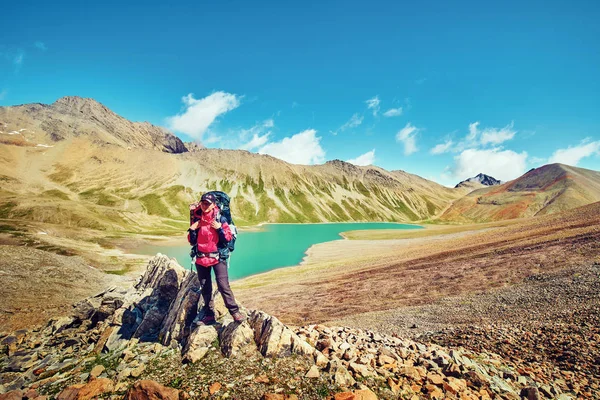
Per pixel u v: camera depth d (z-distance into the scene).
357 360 7.38
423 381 6.77
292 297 39.50
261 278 60.97
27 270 35.94
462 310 22.64
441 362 8.09
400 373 6.93
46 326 13.23
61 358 9.30
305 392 5.80
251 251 106.38
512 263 33.62
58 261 43.56
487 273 32.34
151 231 134.75
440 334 17.20
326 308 31.67
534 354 11.76
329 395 5.74
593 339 12.02
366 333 10.67
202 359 7.00
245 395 5.69
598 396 8.41
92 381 6.32
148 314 10.06
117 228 130.88
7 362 9.47
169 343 8.38
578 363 10.50
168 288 10.94
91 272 45.22
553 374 9.83
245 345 7.27
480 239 66.88
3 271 32.91
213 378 6.24
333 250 103.06
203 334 7.66
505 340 13.55
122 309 10.66
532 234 51.53
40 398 6.14
